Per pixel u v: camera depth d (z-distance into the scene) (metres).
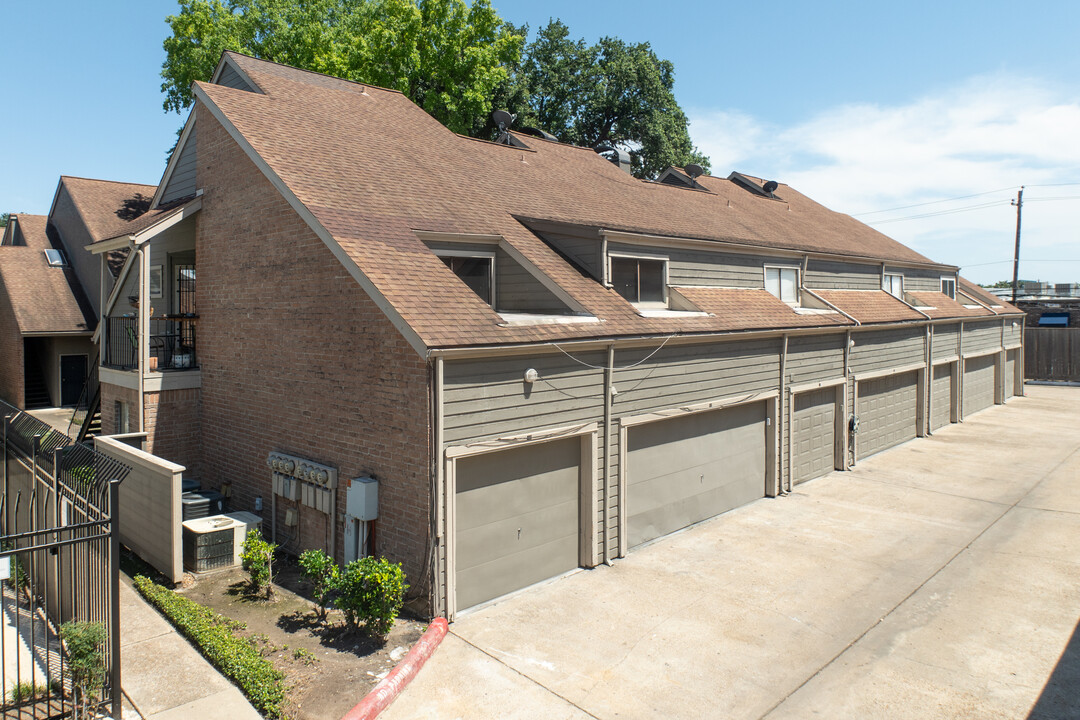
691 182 25.52
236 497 13.02
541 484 10.62
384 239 10.77
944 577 10.91
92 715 6.70
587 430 10.98
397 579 8.54
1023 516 14.12
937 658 8.41
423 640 8.44
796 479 16.59
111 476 7.15
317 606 9.55
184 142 15.05
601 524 11.41
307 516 11.31
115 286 15.66
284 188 11.29
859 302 20.69
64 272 26.39
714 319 13.97
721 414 14.16
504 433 9.78
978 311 27.75
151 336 14.34
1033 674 8.04
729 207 22.47
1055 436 22.80
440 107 31.66
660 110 44.22
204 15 27.31
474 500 9.66
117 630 6.71
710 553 11.97
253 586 10.12
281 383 11.81
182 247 14.84
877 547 12.28
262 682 7.28
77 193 26.22
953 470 18.17
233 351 13.10
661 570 11.19
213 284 13.67
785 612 9.64
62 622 8.30
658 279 14.77
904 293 25.62
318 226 10.55
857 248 23.27
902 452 20.44
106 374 15.50
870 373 19.25
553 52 43.97
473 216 13.05
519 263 12.43
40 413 24.12
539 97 44.03
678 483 13.12
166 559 10.33
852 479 17.27
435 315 9.37
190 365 14.22
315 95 16.38
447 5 31.02
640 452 12.26
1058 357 37.03
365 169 13.13
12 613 9.20
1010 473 17.80
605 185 19.17
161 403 13.68
